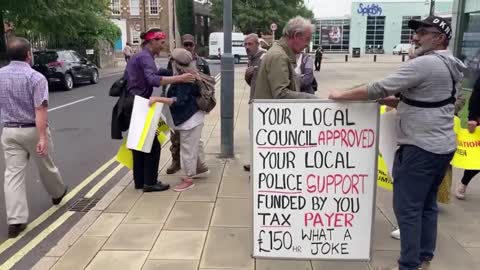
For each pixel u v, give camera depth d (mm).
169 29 55000
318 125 3248
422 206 3242
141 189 5492
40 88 4258
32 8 18312
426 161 3080
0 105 4316
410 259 3256
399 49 61094
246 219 4559
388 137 3502
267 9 46594
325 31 67688
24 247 4180
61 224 4680
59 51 18109
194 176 5820
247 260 3729
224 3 6578
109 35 32844
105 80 22734
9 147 4375
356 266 3631
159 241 4082
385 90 3037
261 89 4031
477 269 3600
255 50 5762
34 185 5902
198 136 5422
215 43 43156
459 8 14016
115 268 3619
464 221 4520
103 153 7691
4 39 19203
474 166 4711
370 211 3350
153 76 5020
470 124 4688
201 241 4074
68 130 9641
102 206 4941
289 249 3416
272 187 3338
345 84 18719
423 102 3051
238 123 9969
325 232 3385
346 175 3303
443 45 3145
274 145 3285
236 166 6465
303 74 5758
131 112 5148
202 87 5316
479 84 4629
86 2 21078
